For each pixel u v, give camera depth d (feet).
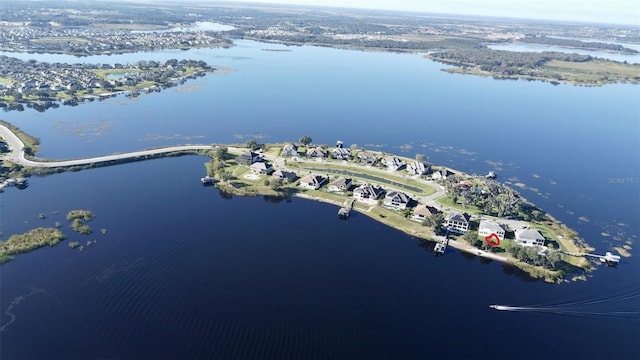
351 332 416.87
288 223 614.75
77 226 567.18
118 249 527.81
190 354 382.83
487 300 474.90
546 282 513.86
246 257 525.34
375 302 460.14
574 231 650.43
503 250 571.69
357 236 590.96
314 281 487.61
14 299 436.76
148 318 419.95
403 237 595.88
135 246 536.01
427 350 400.88
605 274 538.06
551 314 458.09
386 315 442.09
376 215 648.79
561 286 507.30
